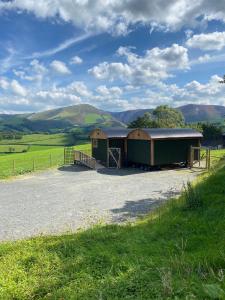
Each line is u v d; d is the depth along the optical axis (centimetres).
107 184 2330
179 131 3183
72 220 1431
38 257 873
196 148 3050
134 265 745
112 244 944
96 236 1041
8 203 1819
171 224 1044
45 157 5116
